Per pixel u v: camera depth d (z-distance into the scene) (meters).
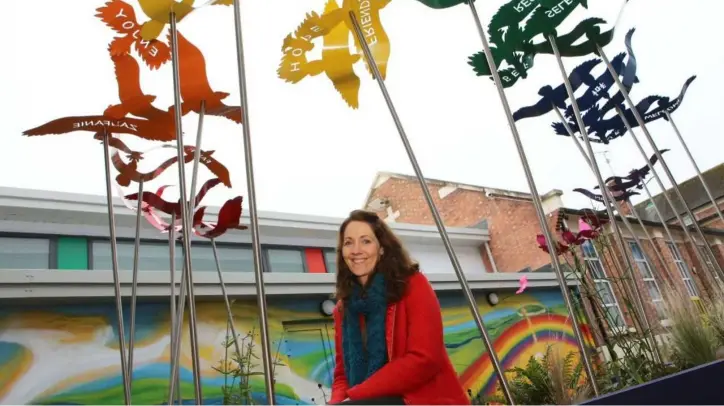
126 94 1.12
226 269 6.07
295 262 6.96
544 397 2.27
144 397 3.95
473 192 11.05
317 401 4.92
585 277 2.39
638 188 2.60
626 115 2.19
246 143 0.71
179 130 0.78
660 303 2.00
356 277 1.22
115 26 1.15
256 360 4.62
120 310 1.05
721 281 1.78
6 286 3.46
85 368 3.81
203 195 1.78
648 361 1.81
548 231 0.90
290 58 1.15
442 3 1.10
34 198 4.79
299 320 5.22
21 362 3.58
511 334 7.59
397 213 12.48
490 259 10.21
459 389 1.04
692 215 1.79
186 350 4.27
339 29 1.16
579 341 0.83
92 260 5.04
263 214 6.73
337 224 7.46
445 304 7.06
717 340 1.81
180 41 1.10
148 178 1.46
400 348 1.05
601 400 0.46
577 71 1.90
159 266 5.50
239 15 0.82
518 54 1.46
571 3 1.32
